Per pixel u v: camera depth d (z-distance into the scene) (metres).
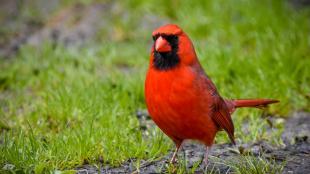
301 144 9.06
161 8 15.21
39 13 16.56
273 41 12.91
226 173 7.86
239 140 9.21
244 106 8.81
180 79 7.21
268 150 8.77
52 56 13.34
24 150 8.06
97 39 14.65
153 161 8.33
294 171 7.86
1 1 17.20
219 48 12.55
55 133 9.18
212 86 7.67
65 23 15.39
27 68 12.66
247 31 13.98
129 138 8.79
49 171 7.69
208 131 7.64
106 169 8.05
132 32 14.73
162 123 7.51
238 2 14.82
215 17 14.48
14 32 15.58
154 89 7.30
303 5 15.51
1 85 11.85
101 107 9.91
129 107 10.41
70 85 11.27
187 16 14.68
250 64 11.63
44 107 10.12
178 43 7.28
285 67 11.48
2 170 7.55
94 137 8.62
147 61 12.93
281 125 9.73
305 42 12.88
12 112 10.23
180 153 8.73
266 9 14.45
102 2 15.91
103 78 11.76
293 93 10.91
